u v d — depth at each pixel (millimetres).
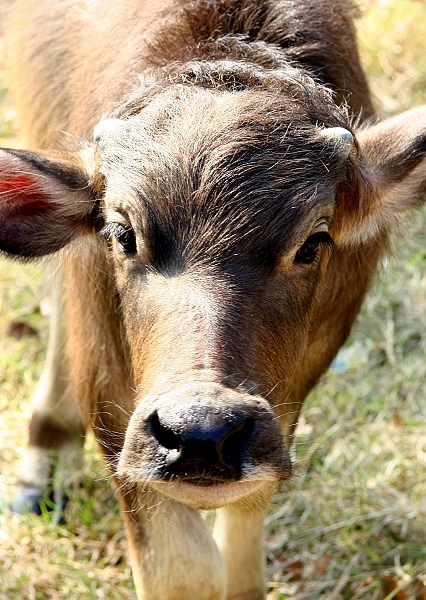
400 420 8336
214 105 5371
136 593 6664
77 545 7371
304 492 7699
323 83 6125
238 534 6551
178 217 5098
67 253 6043
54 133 7078
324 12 6414
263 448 4707
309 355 6445
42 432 7738
